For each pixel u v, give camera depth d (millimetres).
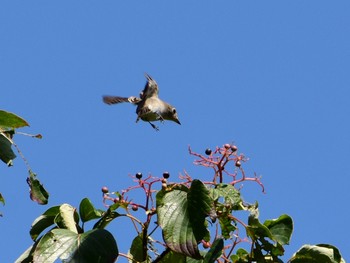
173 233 8680
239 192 9219
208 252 9117
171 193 8969
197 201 8844
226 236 9516
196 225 8727
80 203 9477
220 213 9312
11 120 9656
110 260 8484
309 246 9758
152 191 9469
